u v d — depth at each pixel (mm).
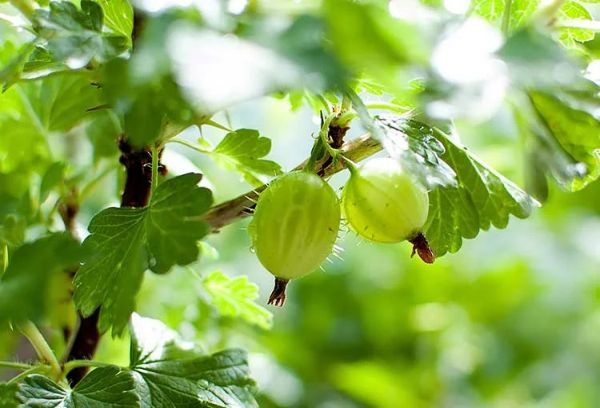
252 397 365
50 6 329
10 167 424
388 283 652
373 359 619
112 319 329
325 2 289
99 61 333
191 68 282
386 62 285
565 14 367
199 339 457
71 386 368
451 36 292
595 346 727
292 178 339
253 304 413
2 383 343
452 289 647
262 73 282
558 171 329
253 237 342
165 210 334
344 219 356
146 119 302
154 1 299
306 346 613
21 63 340
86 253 317
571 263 760
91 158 426
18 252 316
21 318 308
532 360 694
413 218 343
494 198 371
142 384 358
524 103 333
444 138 369
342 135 349
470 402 639
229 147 372
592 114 334
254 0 299
